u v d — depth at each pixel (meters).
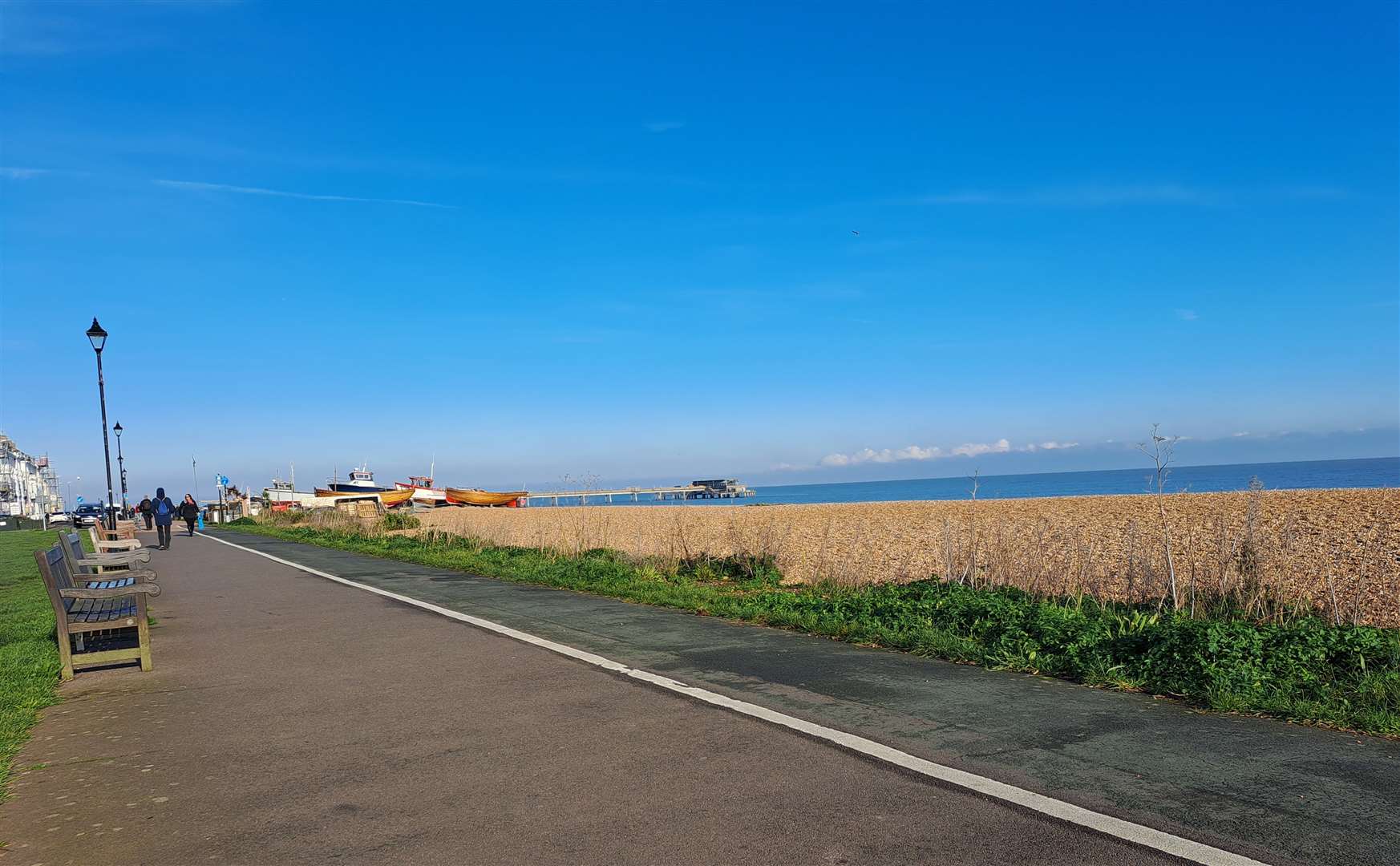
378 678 7.82
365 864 4.00
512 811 4.59
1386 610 10.85
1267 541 12.93
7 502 120.44
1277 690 6.41
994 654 8.04
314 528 38.19
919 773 5.02
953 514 28.27
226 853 4.16
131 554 10.84
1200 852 3.93
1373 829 4.13
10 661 8.59
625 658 8.38
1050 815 4.38
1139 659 7.24
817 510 37.97
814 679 7.38
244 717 6.61
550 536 23.33
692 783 4.94
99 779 5.28
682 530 23.22
